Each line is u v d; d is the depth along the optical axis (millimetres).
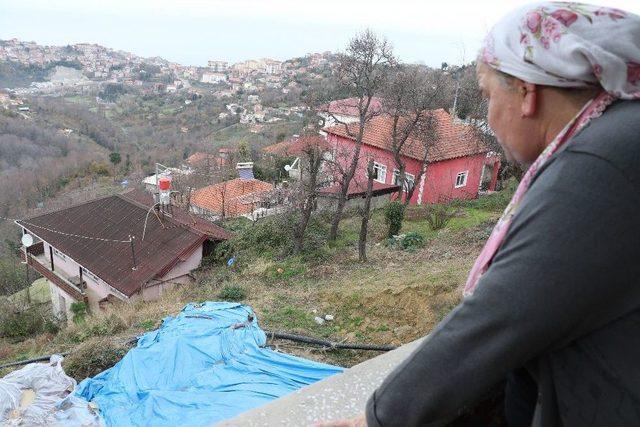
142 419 5930
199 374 6672
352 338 8195
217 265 15836
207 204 26688
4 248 30766
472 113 21859
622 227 577
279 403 1738
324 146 19859
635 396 606
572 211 592
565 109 701
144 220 18188
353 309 9039
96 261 16906
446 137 21297
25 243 18844
